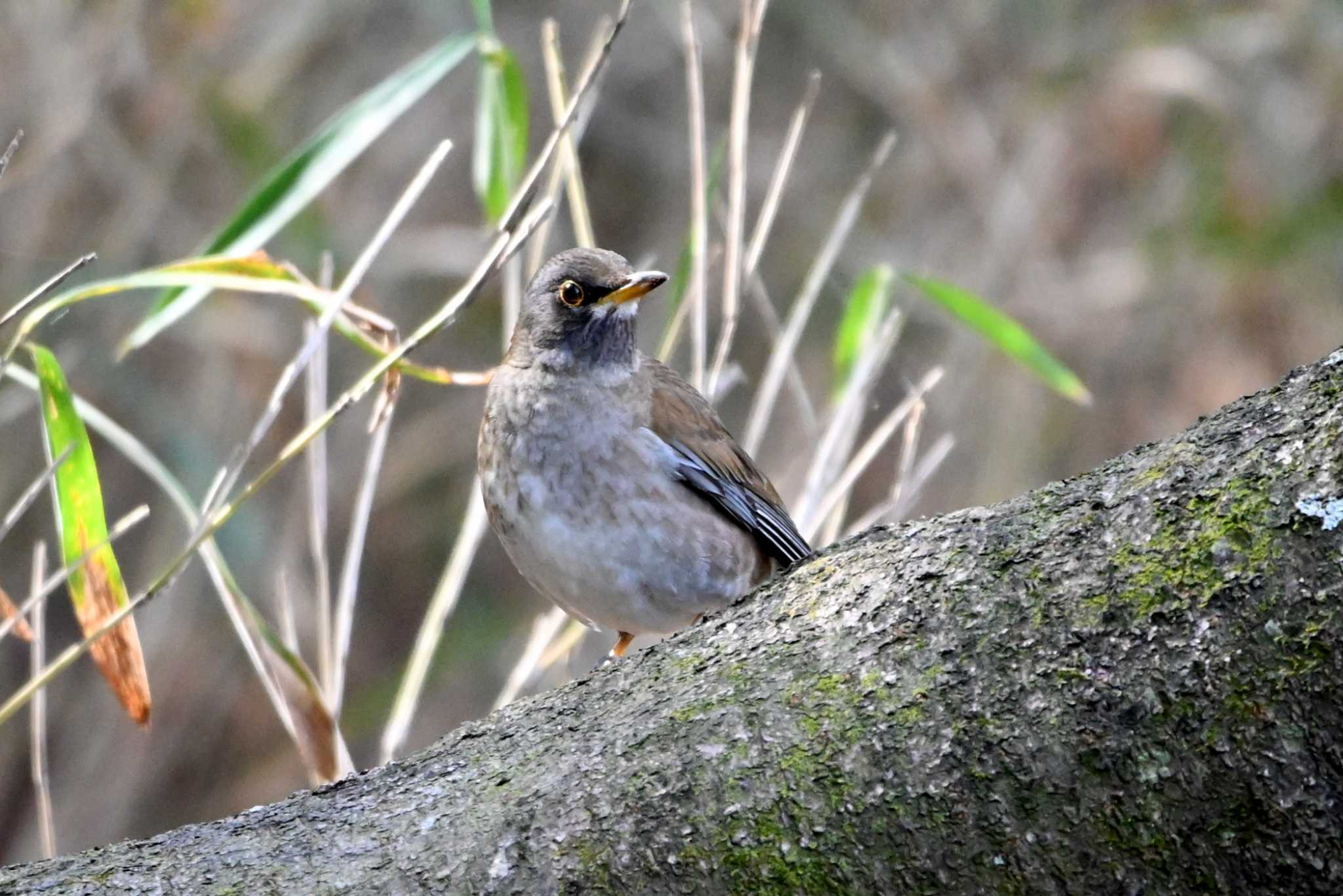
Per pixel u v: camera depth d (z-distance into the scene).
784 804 4.42
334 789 4.97
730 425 16.08
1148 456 4.57
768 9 17.45
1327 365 4.36
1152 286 15.92
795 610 4.84
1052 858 4.25
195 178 16.12
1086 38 16.97
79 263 6.14
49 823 7.41
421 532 16.84
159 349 15.62
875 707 4.46
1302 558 4.10
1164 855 4.19
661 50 17.77
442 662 16.34
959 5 17.50
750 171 17.25
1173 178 16.11
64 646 15.77
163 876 4.65
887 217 17.12
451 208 17.06
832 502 8.79
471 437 16.78
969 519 4.78
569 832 4.54
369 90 16.92
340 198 16.56
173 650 15.52
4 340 14.21
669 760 4.56
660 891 4.43
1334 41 15.97
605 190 17.75
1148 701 4.20
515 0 17.61
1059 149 16.52
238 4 16.17
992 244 16.38
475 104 17.39
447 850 4.60
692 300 9.21
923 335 16.55
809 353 16.34
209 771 15.84
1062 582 4.41
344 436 16.30
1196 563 4.23
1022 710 4.32
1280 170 15.79
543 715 4.97
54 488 7.08
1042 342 16.11
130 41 15.31
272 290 7.17
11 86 14.98
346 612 8.41
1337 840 4.05
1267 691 4.09
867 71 17.34
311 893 4.55
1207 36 16.08
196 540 6.28
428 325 6.47
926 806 4.33
